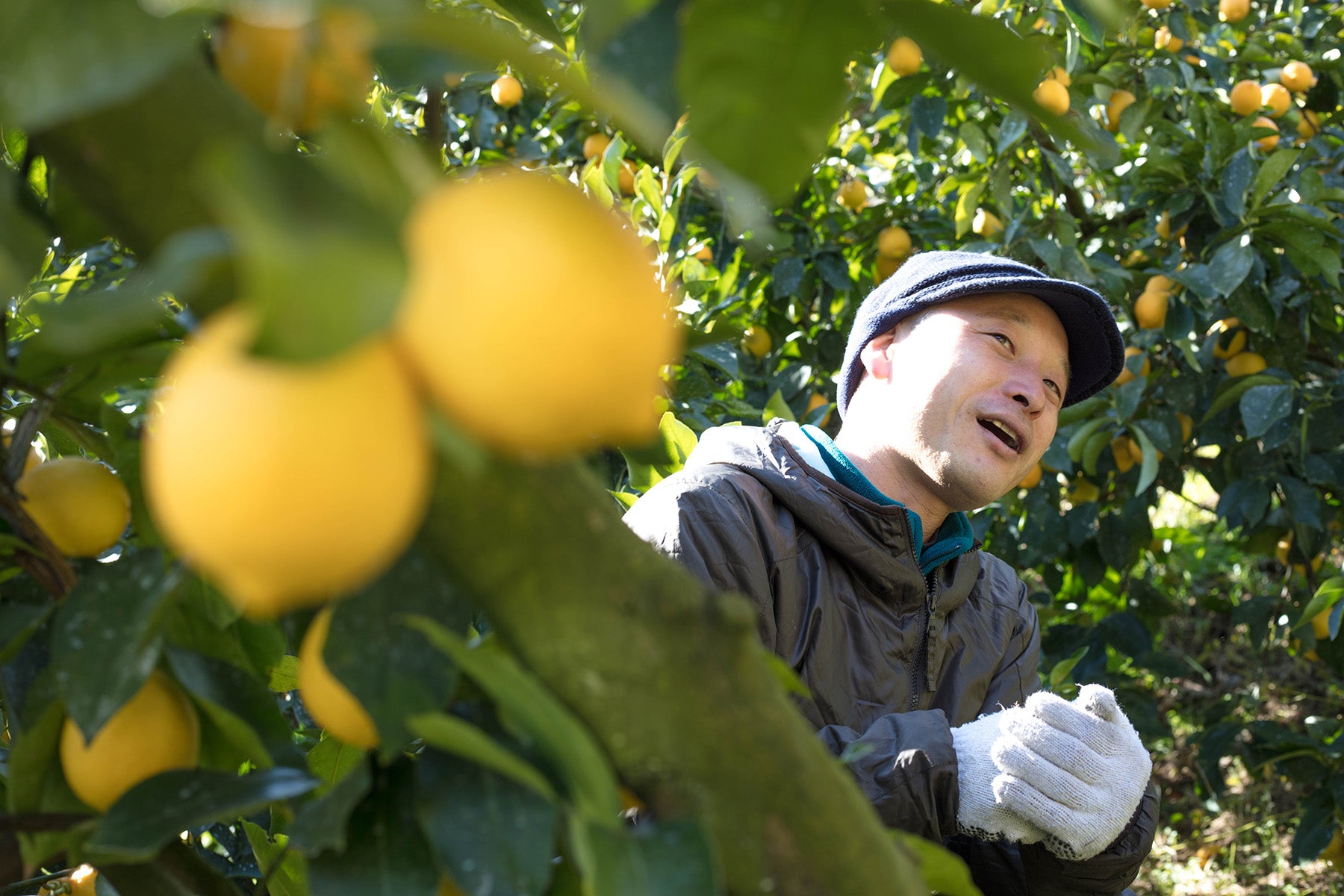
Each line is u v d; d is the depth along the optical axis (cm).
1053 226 316
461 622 54
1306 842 321
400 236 34
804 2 50
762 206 54
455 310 35
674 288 217
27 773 61
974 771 139
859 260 376
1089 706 141
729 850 51
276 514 33
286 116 39
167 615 56
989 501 179
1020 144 333
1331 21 371
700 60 51
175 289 33
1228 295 307
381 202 36
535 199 36
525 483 47
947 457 175
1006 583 196
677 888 46
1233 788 437
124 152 44
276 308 30
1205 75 357
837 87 52
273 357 30
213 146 43
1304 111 371
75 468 67
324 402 34
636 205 213
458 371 35
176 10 37
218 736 66
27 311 96
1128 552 350
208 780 59
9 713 71
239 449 33
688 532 150
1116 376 201
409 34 39
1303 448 315
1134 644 358
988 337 178
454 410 36
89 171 44
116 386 72
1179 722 468
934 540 185
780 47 51
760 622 151
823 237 362
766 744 51
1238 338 346
